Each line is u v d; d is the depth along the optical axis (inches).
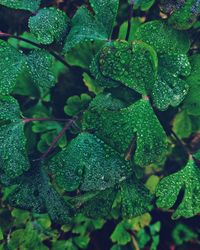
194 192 12.0
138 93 12.3
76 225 13.8
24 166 11.7
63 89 14.1
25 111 13.6
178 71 11.7
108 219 14.5
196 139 14.6
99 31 11.7
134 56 11.5
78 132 12.4
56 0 13.9
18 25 14.0
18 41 13.8
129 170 11.6
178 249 15.1
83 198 12.0
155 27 11.8
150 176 14.1
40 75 11.6
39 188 11.9
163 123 13.9
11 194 11.9
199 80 12.1
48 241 14.0
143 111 11.6
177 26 11.8
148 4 13.1
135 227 14.1
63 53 11.6
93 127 11.7
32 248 13.3
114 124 11.6
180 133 13.7
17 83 13.5
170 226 15.1
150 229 14.5
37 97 13.8
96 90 13.4
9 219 13.7
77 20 11.8
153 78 11.5
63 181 11.6
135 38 11.9
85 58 13.6
